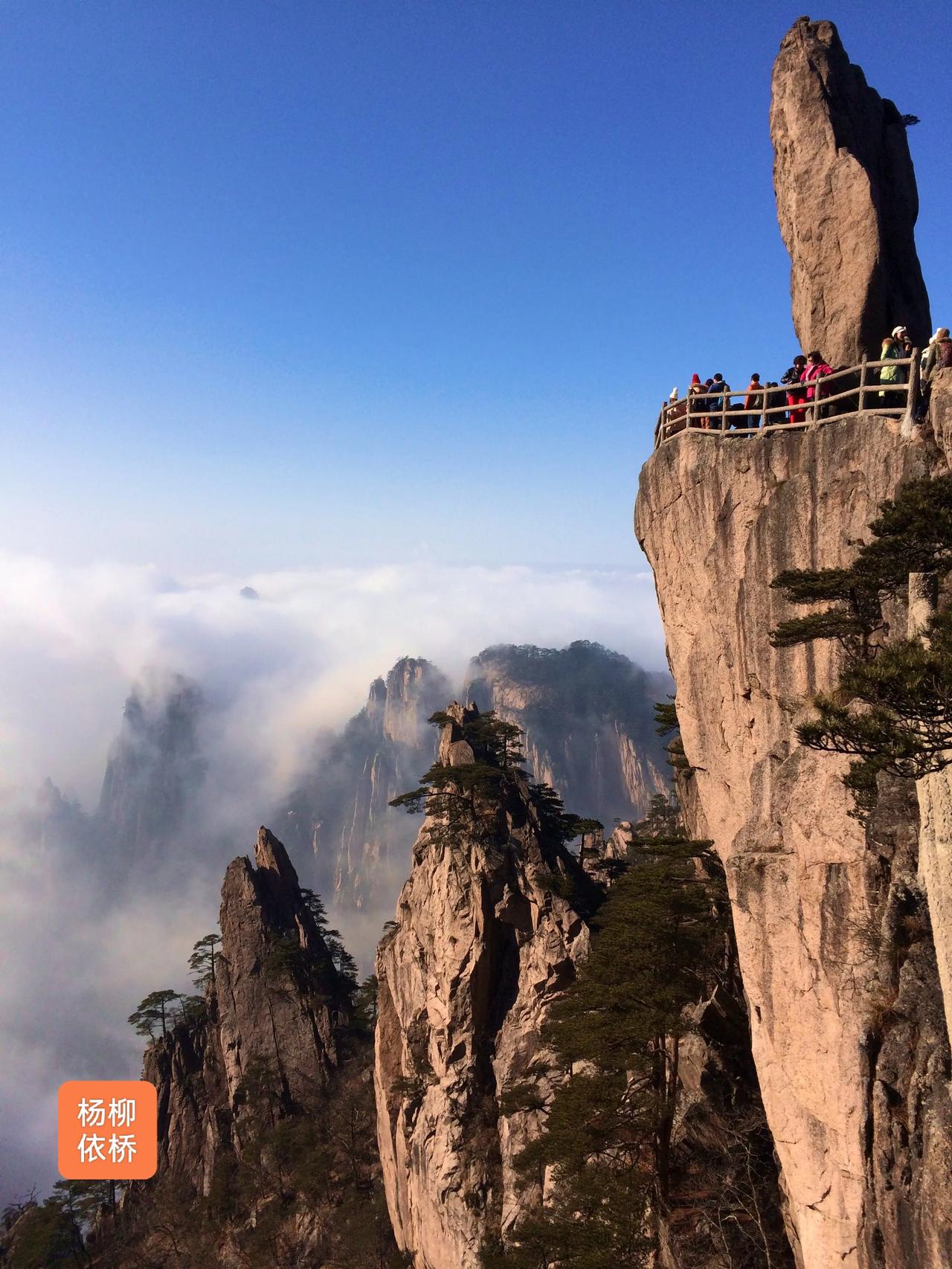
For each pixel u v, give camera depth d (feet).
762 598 96.17
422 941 234.38
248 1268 279.08
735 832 103.35
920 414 82.17
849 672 55.06
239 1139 334.44
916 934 65.57
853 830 74.79
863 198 107.96
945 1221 54.60
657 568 120.98
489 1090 205.26
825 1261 74.49
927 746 52.60
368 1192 286.46
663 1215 114.62
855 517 86.89
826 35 117.39
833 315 109.91
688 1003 125.80
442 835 230.07
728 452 103.35
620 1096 122.21
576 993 131.95
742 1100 122.62
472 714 287.07
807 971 78.38
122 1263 310.24
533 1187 171.73
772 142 121.19
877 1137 61.82
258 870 408.87
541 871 219.20
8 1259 323.57
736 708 102.73
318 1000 365.61
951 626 53.52
